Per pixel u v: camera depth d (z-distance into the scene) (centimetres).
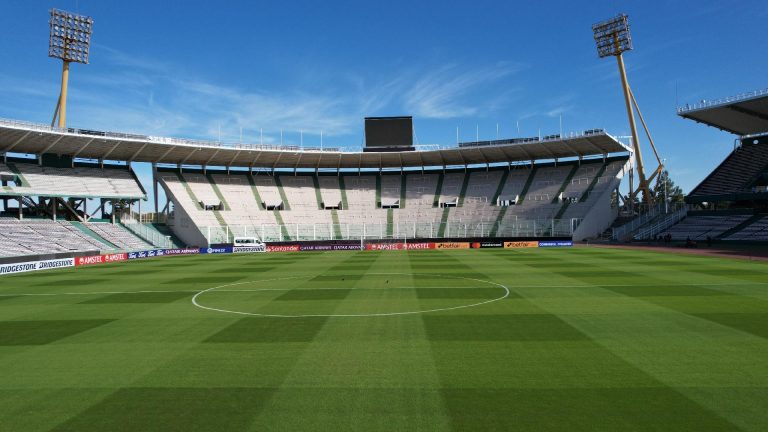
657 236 5941
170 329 1450
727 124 5859
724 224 5603
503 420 753
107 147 5941
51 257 3894
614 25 6438
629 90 6588
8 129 4938
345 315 1611
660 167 6750
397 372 995
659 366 1005
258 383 945
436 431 718
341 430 727
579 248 5188
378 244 6122
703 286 2141
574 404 811
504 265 3347
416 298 1947
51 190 5581
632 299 1830
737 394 843
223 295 2145
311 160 7406
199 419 778
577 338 1247
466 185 7562
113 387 937
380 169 8000
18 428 757
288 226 6700
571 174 7088
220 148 6425
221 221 6481
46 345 1277
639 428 717
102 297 2156
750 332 1284
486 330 1359
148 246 5909
